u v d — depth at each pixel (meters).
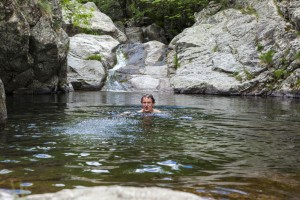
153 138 6.00
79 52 21.23
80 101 12.59
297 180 3.91
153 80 19.55
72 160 4.54
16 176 3.84
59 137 5.98
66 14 24.61
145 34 27.58
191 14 26.44
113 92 17.64
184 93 17.86
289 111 10.23
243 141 5.92
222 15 22.81
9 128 6.80
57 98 13.70
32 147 5.23
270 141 5.95
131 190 2.56
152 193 2.52
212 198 3.33
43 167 4.21
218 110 10.30
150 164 4.41
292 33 18.23
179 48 21.89
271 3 20.59
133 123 7.53
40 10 13.81
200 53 20.62
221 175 4.04
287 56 17.45
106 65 21.28
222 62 19.03
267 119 8.55
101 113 9.20
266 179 3.93
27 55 13.77
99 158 4.65
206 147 5.42
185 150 5.19
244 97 15.68
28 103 11.61
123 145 5.43
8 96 14.24
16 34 12.56
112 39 24.08
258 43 19.19
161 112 9.37
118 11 29.81
